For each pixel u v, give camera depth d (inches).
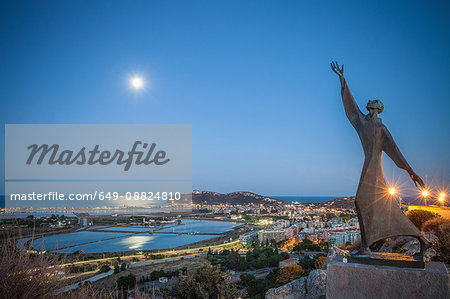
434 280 162.6
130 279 1529.3
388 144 198.8
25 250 129.1
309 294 354.6
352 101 214.4
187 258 3090.6
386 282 171.9
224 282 280.4
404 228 192.7
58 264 134.8
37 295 125.9
